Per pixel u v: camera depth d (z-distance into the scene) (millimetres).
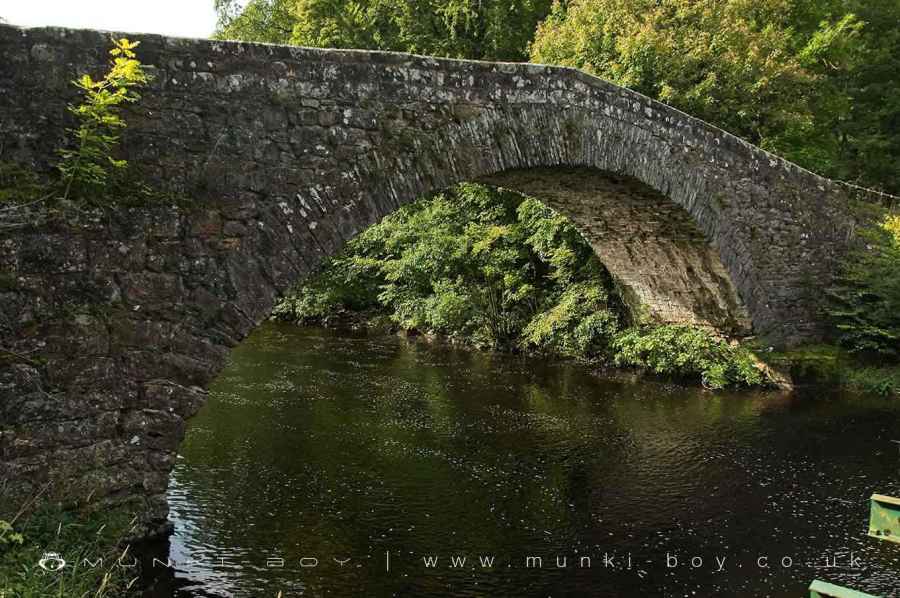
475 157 7918
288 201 6473
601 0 15734
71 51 5391
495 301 16219
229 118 6121
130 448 5668
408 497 7160
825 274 13242
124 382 5625
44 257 5254
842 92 20328
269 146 6344
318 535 6234
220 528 6223
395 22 21094
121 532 5445
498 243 16672
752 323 12406
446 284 16906
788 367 12172
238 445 8422
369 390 11430
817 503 7289
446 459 8297
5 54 5148
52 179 5320
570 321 14781
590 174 9703
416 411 10289
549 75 8633
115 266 5562
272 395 10789
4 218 5074
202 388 6027
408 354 14867
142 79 5258
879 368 12562
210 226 6027
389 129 7172
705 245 11594
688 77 15219
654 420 10242
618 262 13633
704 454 8750
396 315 18094
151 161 5746
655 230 11977
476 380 12562
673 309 13633
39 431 5234
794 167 12531
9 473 5102
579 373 13461
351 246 20469
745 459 8578
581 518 6844
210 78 6012
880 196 14781
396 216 19781
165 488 5887
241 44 6176
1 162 5133
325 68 6703
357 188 6918
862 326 12586
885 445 9156
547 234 15469
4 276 5090
